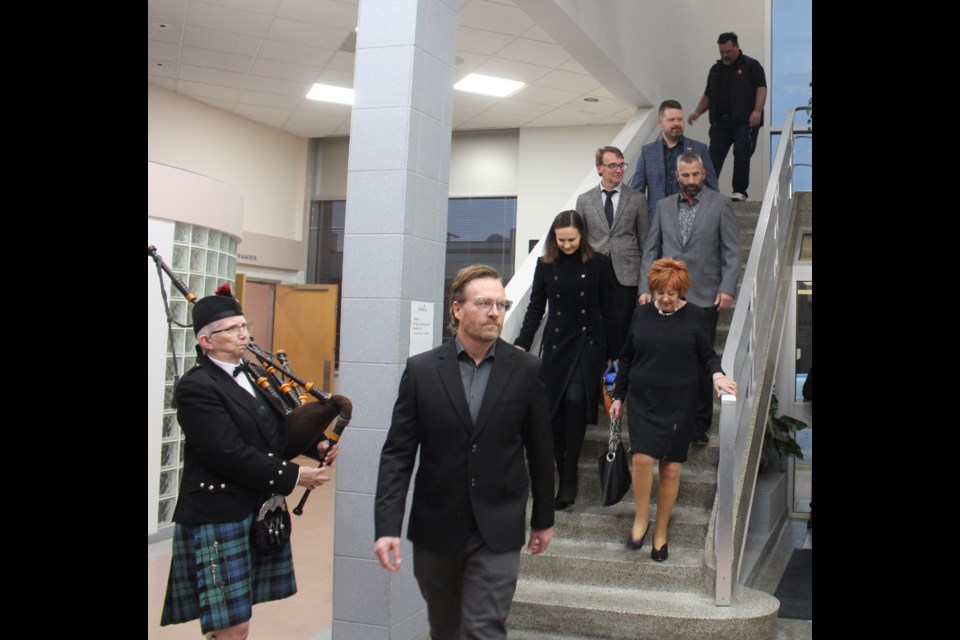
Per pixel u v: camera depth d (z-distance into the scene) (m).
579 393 4.90
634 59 8.26
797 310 8.06
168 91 10.85
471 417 2.93
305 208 13.21
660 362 4.44
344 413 3.54
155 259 3.47
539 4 6.34
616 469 4.55
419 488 2.97
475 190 12.58
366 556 4.16
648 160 6.30
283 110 11.65
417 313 4.36
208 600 3.10
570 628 4.13
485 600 2.86
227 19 8.42
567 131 12.09
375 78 4.31
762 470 7.59
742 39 10.55
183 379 3.21
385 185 4.25
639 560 4.43
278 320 12.84
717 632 3.93
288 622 4.75
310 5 8.03
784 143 6.98
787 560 6.21
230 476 3.17
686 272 4.47
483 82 10.18
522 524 2.96
